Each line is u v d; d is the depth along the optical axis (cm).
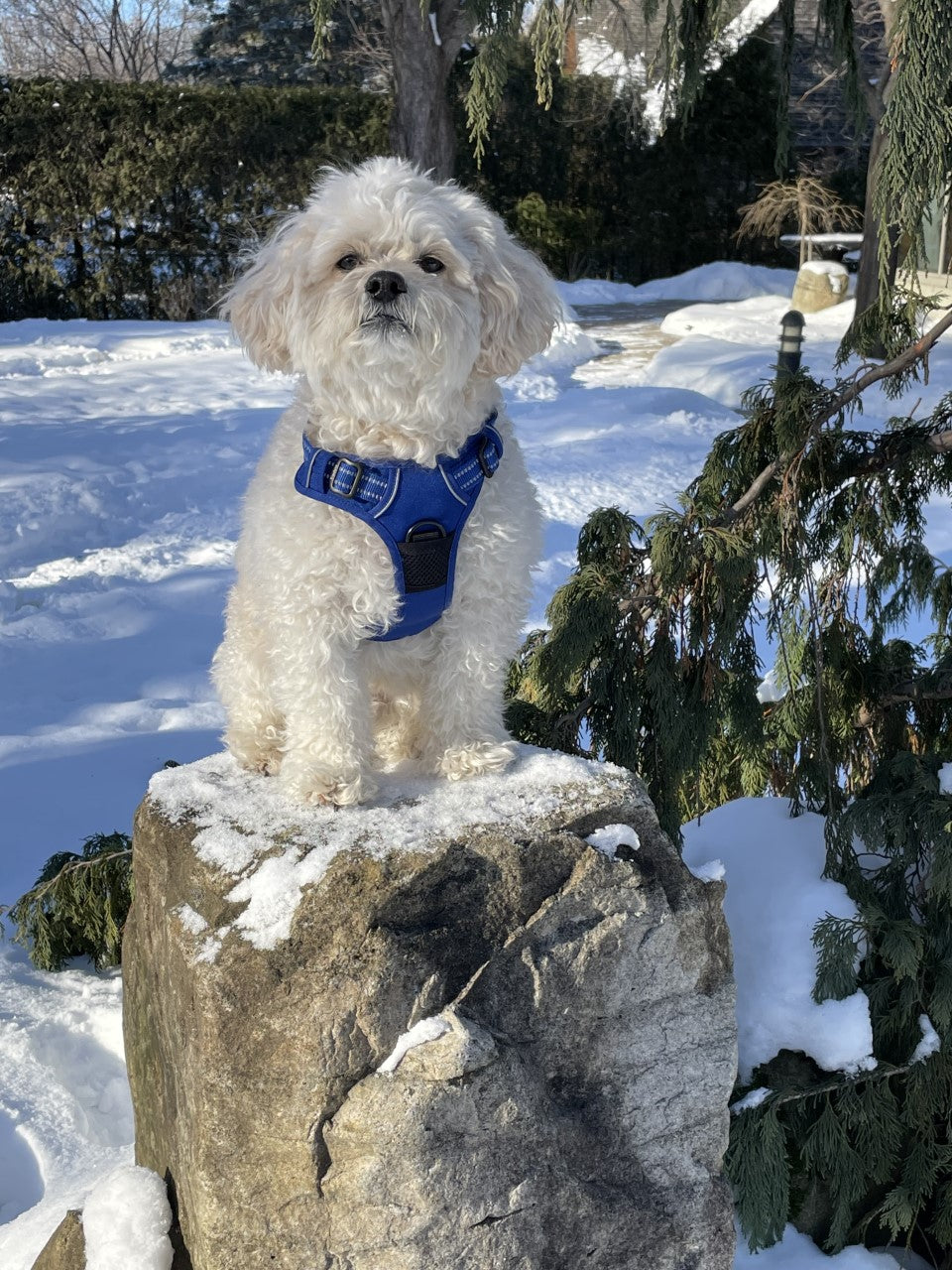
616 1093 77
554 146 686
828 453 102
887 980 92
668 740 97
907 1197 91
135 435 318
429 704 82
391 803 77
